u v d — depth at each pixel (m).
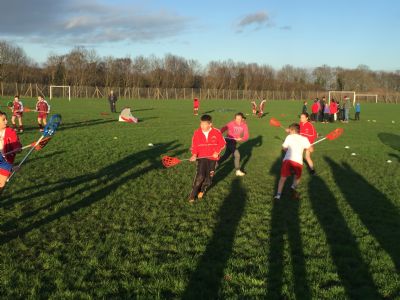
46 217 6.87
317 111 28.95
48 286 4.73
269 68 107.94
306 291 4.75
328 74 112.25
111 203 7.76
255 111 35.44
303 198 8.47
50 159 11.39
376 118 34.00
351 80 107.75
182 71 97.44
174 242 6.05
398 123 28.88
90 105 41.09
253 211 7.55
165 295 4.62
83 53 83.38
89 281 4.86
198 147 8.23
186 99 71.75
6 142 6.81
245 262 5.43
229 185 9.46
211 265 5.33
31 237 6.04
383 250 5.91
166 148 14.41
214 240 6.16
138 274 5.09
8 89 62.03
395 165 12.30
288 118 31.91
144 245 5.89
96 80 83.94
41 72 82.38
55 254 5.50
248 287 4.82
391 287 4.86
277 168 11.57
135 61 91.88
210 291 4.70
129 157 12.25
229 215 7.30
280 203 8.12
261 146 16.00
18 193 8.09
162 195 8.41
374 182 9.98
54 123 7.14
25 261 5.27
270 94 85.56
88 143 14.52
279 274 5.13
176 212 7.39
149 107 42.03
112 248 5.74
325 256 5.68
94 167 10.64
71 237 6.10
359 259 5.62
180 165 11.30
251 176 10.46
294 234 6.46
